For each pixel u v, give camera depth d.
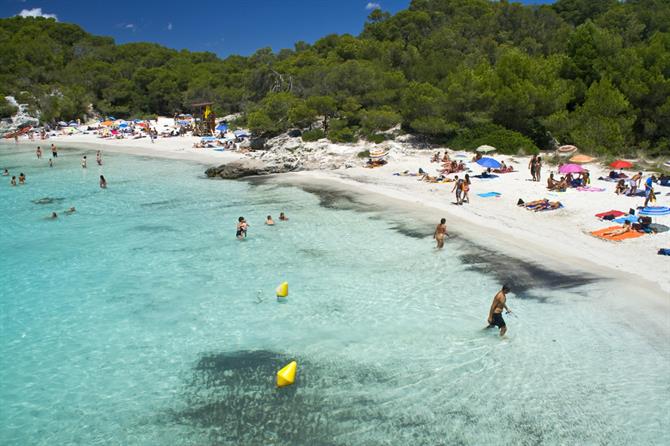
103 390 13.66
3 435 12.00
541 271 20.27
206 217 30.92
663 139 46.59
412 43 94.75
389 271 21.17
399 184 37.84
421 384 13.51
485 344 15.30
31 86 104.06
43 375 14.38
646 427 11.52
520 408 12.38
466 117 53.12
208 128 84.50
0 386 13.90
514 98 49.84
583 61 54.75
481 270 20.81
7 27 141.12
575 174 36.88
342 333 16.31
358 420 12.23
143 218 31.00
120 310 18.27
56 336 16.52
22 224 29.97
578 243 22.92
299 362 14.77
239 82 112.06
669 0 95.56
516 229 25.55
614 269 19.86
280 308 18.14
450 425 11.92
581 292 18.14
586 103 48.75
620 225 24.70
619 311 16.61
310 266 22.06
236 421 12.35
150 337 16.34
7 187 42.38
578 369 13.77
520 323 16.36
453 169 40.22
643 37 82.44
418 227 26.94
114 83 116.19
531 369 13.91
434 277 20.41
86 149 71.88
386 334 16.14
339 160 48.44
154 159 60.97
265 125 62.28
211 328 16.84
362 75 63.44
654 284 18.27
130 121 100.31
